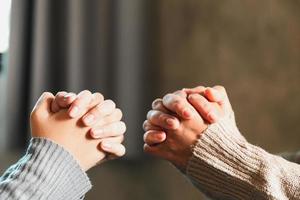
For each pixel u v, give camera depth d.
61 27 1.01
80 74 1.01
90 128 0.63
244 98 1.15
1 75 1.05
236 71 1.15
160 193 1.08
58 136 0.61
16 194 0.54
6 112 0.99
